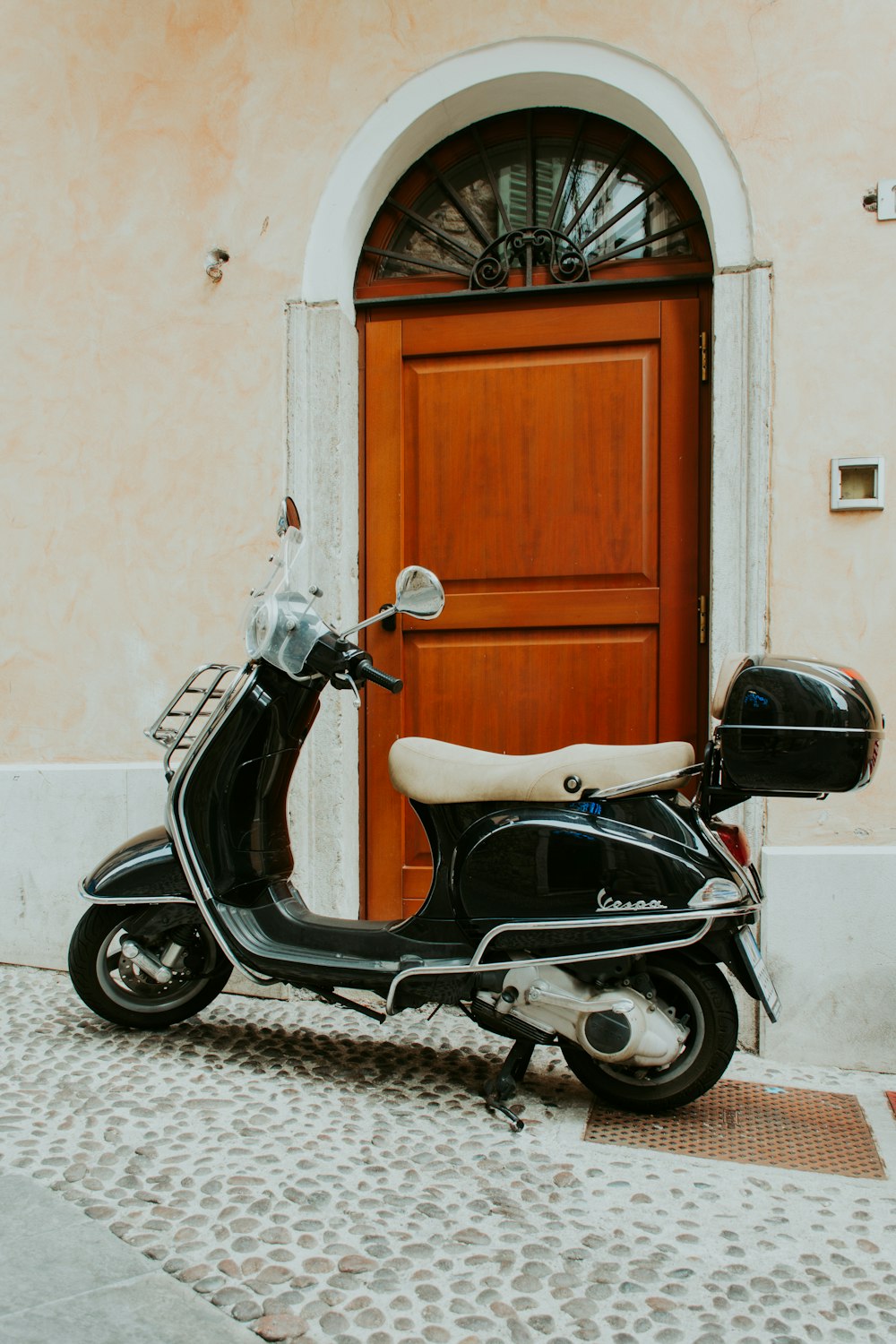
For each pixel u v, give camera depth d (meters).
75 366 3.61
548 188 3.46
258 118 3.45
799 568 3.04
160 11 3.54
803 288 3.04
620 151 3.41
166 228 3.53
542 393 3.42
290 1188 2.04
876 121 3.01
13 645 3.66
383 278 3.57
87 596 3.60
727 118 3.10
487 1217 1.97
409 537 3.51
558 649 3.40
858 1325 1.66
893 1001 2.90
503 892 2.43
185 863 2.71
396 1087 2.62
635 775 2.38
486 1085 2.53
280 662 2.62
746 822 3.02
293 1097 2.53
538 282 3.44
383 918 3.49
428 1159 2.21
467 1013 2.51
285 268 3.42
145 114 3.55
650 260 3.37
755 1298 1.73
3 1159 2.14
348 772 3.41
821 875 2.94
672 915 2.30
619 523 3.36
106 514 3.58
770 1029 2.97
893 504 2.99
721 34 3.11
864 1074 2.88
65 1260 1.76
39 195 3.65
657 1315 1.67
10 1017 3.07
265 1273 1.74
